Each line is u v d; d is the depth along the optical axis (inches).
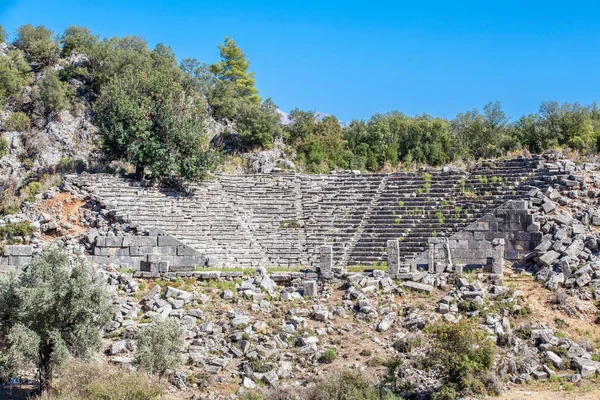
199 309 1220.5
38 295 988.6
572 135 2289.6
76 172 1847.9
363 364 1057.5
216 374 1037.8
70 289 1023.0
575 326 1159.6
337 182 1813.5
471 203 1582.2
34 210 1567.4
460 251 1469.0
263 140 2320.4
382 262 1480.1
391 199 1696.6
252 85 2928.2
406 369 1025.5
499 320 1154.7
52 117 2223.2
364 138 2442.2
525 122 2471.7
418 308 1210.0
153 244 1492.4
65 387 922.7
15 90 2308.1
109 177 1712.6
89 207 1593.3
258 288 1305.4
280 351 1101.7
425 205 1635.1
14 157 2113.7
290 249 1571.1
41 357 989.8
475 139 2402.8
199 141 1839.3
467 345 970.7
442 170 1758.1
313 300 1268.5
